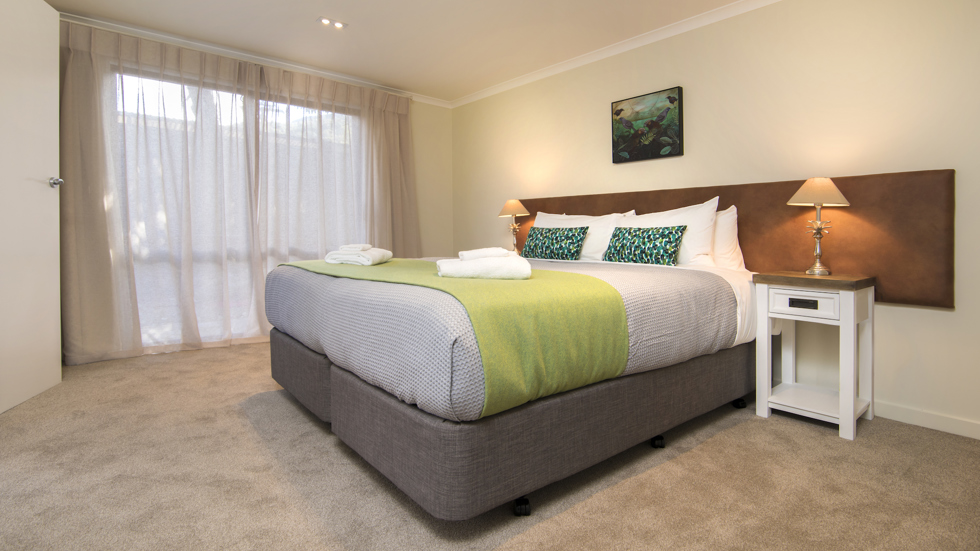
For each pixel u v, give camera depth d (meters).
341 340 1.80
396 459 1.50
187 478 1.74
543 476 1.52
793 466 1.84
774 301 2.30
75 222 3.24
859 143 2.50
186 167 3.59
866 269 2.43
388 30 3.46
